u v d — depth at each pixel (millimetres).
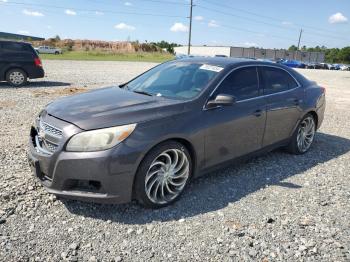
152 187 3568
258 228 3340
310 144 5844
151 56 61531
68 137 3256
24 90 11484
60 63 28359
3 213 3363
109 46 88375
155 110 3627
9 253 2807
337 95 14430
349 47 105938
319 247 3090
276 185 4379
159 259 2834
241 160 4613
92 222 3316
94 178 3215
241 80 4527
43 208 3510
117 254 2869
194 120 3795
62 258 2785
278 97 4953
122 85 5023
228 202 3850
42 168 3459
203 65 4605
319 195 4141
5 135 5910
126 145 3262
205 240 3109
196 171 3961
